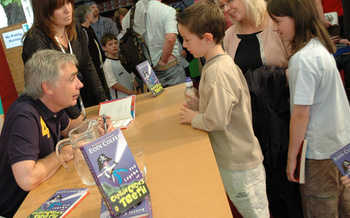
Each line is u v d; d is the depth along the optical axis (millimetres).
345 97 1365
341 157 1151
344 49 2598
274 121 1613
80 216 885
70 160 1312
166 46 2680
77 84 1285
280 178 1730
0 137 1254
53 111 1315
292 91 1361
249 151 1352
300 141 1377
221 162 1404
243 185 1384
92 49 3383
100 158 796
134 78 3664
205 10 1278
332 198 1429
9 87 3834
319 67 1264
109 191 786
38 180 1127
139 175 846
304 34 1329
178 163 1080
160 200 882
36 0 1651
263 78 1634
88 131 1092
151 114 1694
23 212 970
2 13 3889
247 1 1679
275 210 1931
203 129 1304
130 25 2750
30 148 1150
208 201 838
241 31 1870
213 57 1334
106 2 5289
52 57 1215
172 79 2916
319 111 1345
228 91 1233
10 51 4047
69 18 1746
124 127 1541
